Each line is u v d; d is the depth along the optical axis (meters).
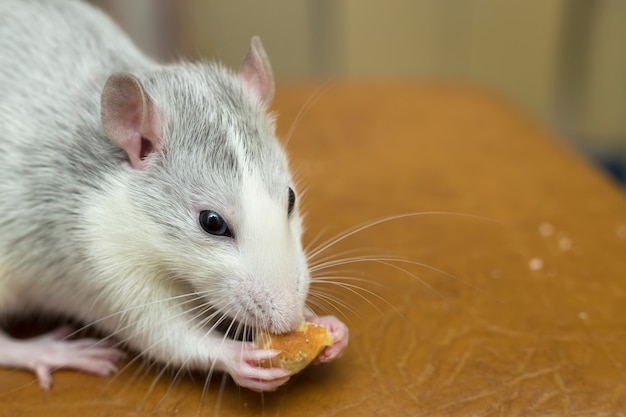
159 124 0.31
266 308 0.30
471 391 0.31
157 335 0.31
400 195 0.40
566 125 0.70
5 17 0.34
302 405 0.31
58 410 0.31
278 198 0.31
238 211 0.30
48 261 0.32
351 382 0.32
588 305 0.34
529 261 0.36
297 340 0.30
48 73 0.33
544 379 0.32
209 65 0.34
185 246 0.31
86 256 0.31
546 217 0.39
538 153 0.44
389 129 0.46
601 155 0.70
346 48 0.65
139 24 0.54
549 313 0.34
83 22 0.35
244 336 0.31
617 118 0.69
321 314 0.33
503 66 0.68
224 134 0.31
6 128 0.32
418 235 0.37
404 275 0.35
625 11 0.65
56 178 0.32
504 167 0.42
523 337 0.33
